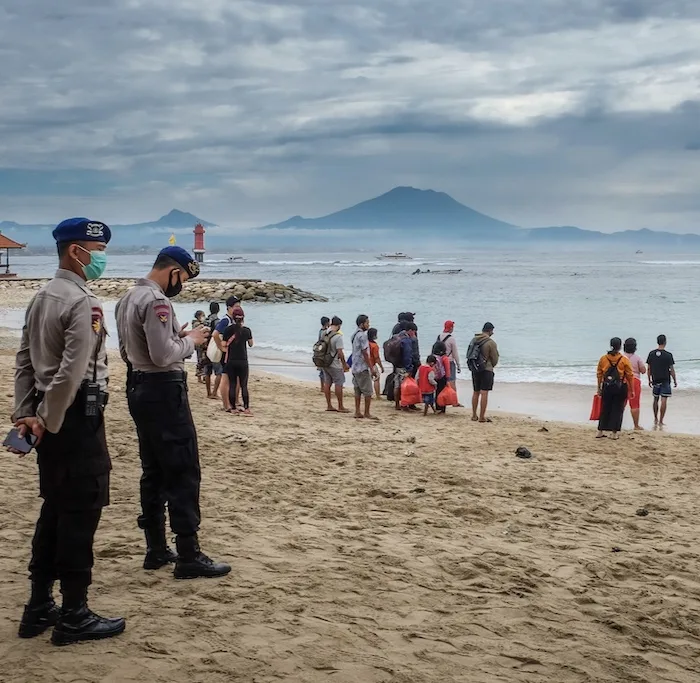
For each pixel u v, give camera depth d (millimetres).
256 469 8594
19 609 4312
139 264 178000
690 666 4008
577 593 5020
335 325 14641
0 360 20141
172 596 4590
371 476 8508
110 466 3969
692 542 6430
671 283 83125
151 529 5016
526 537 6348
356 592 4789
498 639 4191
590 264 176625
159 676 3574
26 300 51125
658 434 13227
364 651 3934
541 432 12984
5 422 10539
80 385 3791
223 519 6434
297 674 3646
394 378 15734
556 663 3918
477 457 10180
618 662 3973
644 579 5406
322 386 14742
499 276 104688
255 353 26312
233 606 4453
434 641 4117
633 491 8500
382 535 6180
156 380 4688
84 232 3811
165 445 4719
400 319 16125
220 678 3578
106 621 3998
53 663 3672
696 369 22484
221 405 14656
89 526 3893
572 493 8172
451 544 6004
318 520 6586
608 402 12461
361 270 128875
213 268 140000
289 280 91625
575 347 27984
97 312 3789
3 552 5277
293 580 4938
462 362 23844
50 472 3822
